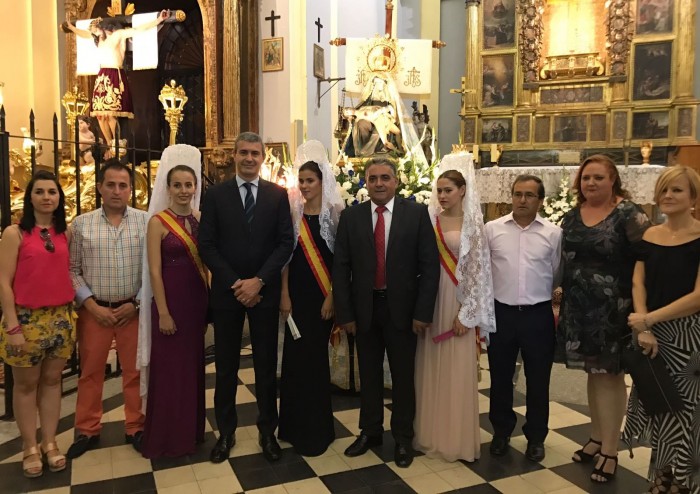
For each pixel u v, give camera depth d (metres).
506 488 2.64
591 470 2.82
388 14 5.60
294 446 3.02
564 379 4.12
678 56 8.88
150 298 2.97
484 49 9.77
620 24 9.11
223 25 7.30
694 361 2.28
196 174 3.12
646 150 7.55
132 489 2.63
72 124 6.02
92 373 3.02
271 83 7.74
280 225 2.90
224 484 2.68
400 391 2.87
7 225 3.32
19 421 2.73
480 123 9.82
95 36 6.64
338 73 9.00
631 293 2.59
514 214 2.92
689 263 2.29
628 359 2.38
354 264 2.86
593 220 2.69
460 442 2.88
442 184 2.83
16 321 2.59
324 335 3.02
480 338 3.02
